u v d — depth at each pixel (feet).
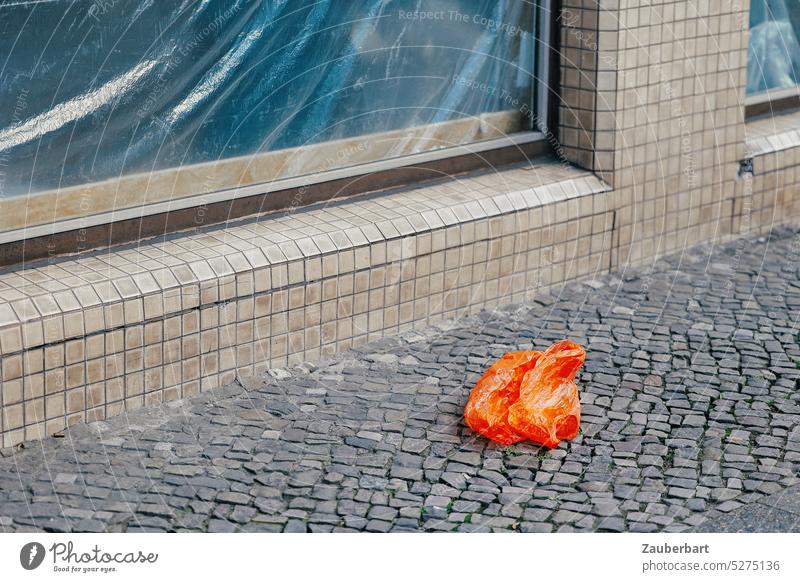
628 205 20.97
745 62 22.00
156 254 16.42
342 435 15.58
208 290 16.06
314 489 14.28
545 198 19.75
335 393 16.71
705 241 22.59
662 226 21.72
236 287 16.35
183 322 15.94
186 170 17.49
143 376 15.76
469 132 20.54
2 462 14.42
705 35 21.12
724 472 14.84
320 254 17.13
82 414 15.29
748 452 15.34
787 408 16.52
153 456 14.82
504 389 15.57
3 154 15.70
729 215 22.84
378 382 17.10
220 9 17.24
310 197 18.70
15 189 15.90
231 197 17.80
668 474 14.79
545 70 20.80
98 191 16.69
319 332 17.53
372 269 17.80
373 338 18.24
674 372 17.57
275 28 17.81
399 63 19.31
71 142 16.28
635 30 19.99
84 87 16.25
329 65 18.56
